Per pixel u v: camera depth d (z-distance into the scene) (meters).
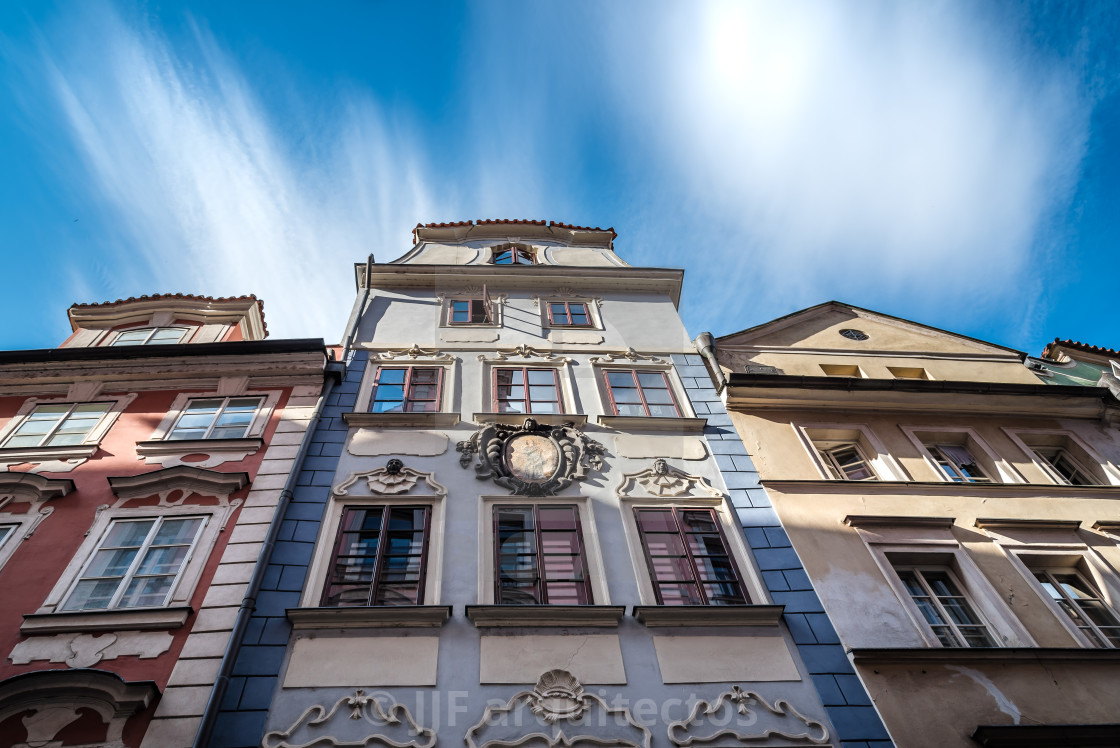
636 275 16.48
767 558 10.00
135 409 12.10
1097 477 12.71
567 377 13.23
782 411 13.14
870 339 16.19
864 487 11.42
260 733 7.30
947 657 8.64
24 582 8.84
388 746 7.31
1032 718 8.14
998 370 15.45
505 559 9.60
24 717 7.27
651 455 11.58
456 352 13.80
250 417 11.96
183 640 8.16
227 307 15.82
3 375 12.59
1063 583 10.55
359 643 8.24
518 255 18.17
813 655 8.70
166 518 9.77
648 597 9.29
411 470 10.76
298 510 9.91
